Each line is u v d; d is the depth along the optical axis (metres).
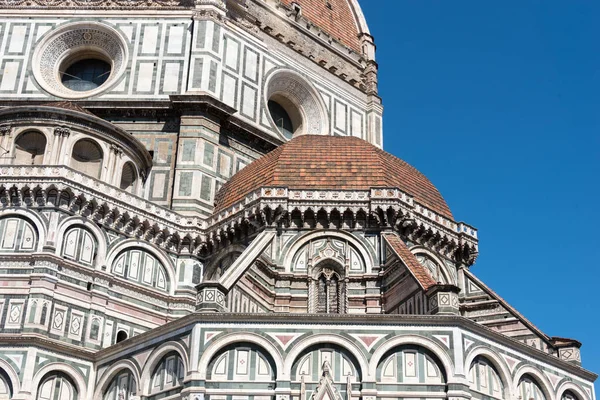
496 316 56.16
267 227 53.19
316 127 75.25
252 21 73.00
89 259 52.16
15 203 51.56
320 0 84.00
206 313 42.84
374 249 52.78
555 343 51.19
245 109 68.06
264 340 42.38
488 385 43.56
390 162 59.84
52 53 68.69
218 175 62.50
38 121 55.91
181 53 67.38
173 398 42.59
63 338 48.91
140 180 60.31
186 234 57.62
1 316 48.19
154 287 55.16
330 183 55.25
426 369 41.97
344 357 42.31
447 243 57.78
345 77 79.81
